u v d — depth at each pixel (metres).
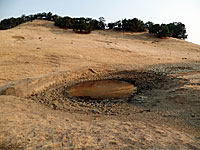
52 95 12.63
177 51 36.81
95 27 64.00
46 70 18.98
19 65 19.94
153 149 5.09
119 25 64.06
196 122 6.81
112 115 8.52
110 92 13.06
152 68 21.94
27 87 12.99
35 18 80.62
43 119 7.65
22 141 5.63
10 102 9.84
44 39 36.19
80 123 7.25
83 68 20.08
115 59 26.33
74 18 64.12
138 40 47.66
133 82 15.74
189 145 5.28
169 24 66.62
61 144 5.46
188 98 9.21
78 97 12.12
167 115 7.82
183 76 15.84
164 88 12.66
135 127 6.72
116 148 5.21
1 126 6.56
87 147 5.28
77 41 36.72
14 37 36.31
